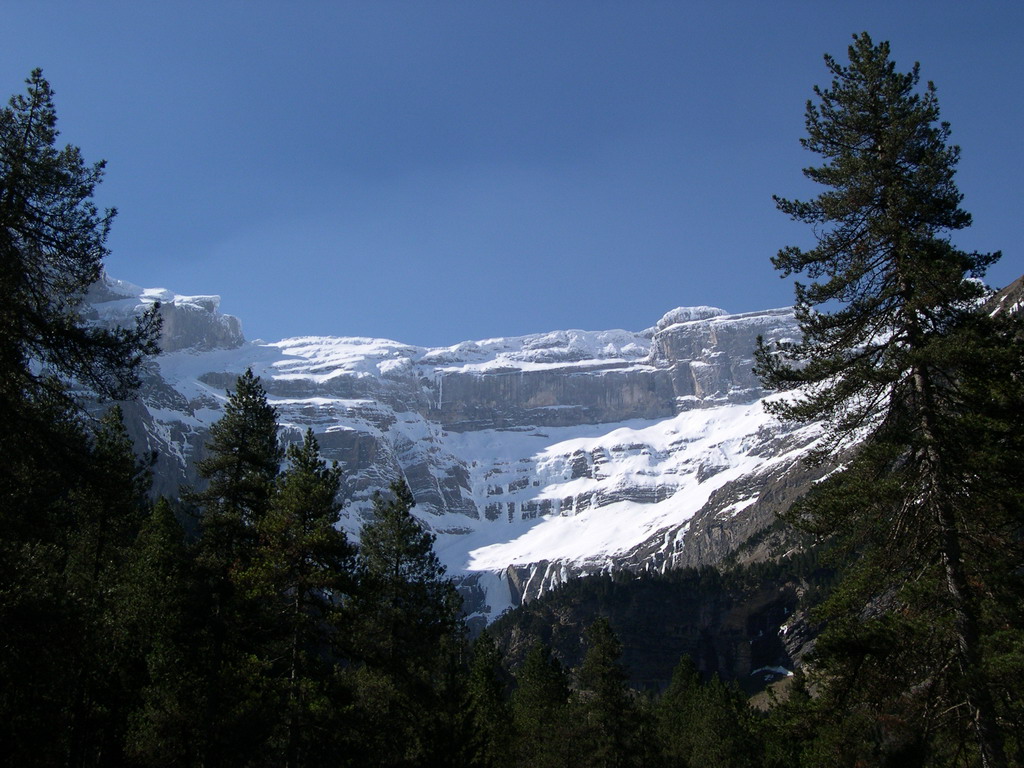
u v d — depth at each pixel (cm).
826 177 3328
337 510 4669
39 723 3038
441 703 5066
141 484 5091
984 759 2667
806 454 3259
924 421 3006
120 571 5009
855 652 2886
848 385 3111
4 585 2672
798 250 3344
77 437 2781
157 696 4491
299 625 4309
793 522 3139
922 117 3244
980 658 2758
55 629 2703
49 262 2761
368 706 4834
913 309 3027
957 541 2894
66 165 2819
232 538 4759
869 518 3052
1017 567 2864
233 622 4434
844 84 3469
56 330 2623
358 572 4656
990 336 2948
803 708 3003
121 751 4362
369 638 4878
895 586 3012
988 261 3159
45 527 2856
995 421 2848
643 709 8706
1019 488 2842
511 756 7250
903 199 3114
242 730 4234
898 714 2892
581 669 8244
